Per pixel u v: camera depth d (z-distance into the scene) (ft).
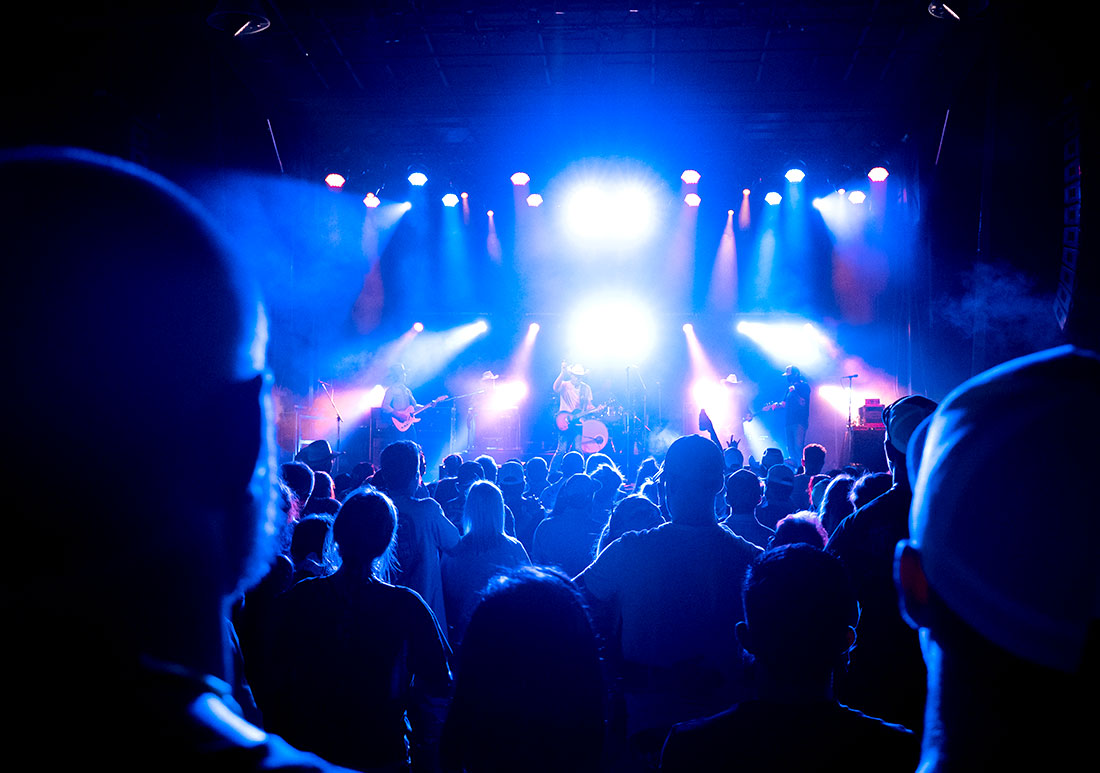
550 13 35.68
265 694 9.72
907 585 2.41
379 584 9.93
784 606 5.74
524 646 5.30
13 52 31.73
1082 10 27.58
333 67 40.78
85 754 1.58
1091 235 27.17
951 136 39.55
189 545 1.75
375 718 9.52
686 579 9.84
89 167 1.83
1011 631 2.06
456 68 41.14
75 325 1.64
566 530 16.11
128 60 33.94
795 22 36.09
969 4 29.48
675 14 36.09
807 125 47.62
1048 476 2.04
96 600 1.63
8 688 1.57
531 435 60.44
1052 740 2.07
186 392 1.75
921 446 2.94
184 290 1.80
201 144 36.91
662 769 5.93
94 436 1.63
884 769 5.51
